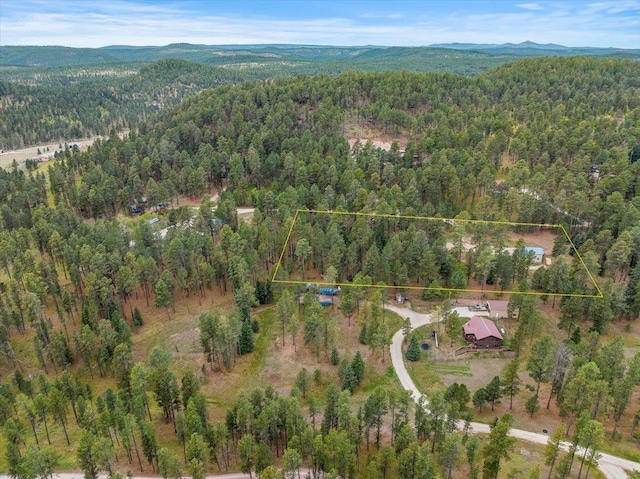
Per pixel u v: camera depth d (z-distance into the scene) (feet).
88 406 248.32
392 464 227.81
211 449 234.38
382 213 435.12
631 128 605.73
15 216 504.84
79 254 390.42
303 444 226.79
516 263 385.29
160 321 367.04
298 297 383.45
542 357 268.41
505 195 501.97
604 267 386.93
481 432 255.09
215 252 396.57
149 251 403.34
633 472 211.82
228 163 586.04
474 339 332.80
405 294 387.96
